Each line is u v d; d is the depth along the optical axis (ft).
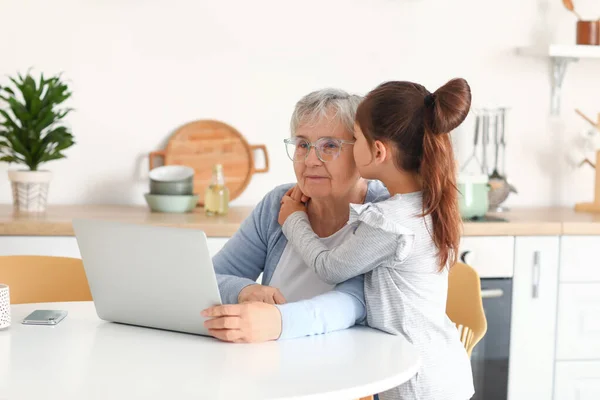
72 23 11.59
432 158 6.02
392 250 6.01
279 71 12.10
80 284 7.93
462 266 8.02
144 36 11.76
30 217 10.21
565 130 12.85
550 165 12.85
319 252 6.36
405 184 6.22
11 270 7.86
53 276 7.93
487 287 10.65
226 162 11.99
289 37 12.09
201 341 5.65
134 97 11.81
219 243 10.08
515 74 12.63
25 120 10.65
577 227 10.78
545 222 10.73
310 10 12.09
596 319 10.98
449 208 6.10
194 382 4.74
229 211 11.36
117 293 6.00
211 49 11.92
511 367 10.80
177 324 5.85
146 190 11.96
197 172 11.92
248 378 4.83
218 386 4.67
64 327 6.02
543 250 10.77
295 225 6.65
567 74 12.81
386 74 12.34
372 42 12.26
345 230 6.67
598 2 12.74
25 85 10.65
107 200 11.89
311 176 6.56
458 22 12.42
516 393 10.84
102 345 5.54
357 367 5.11
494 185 11.67
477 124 12.41
